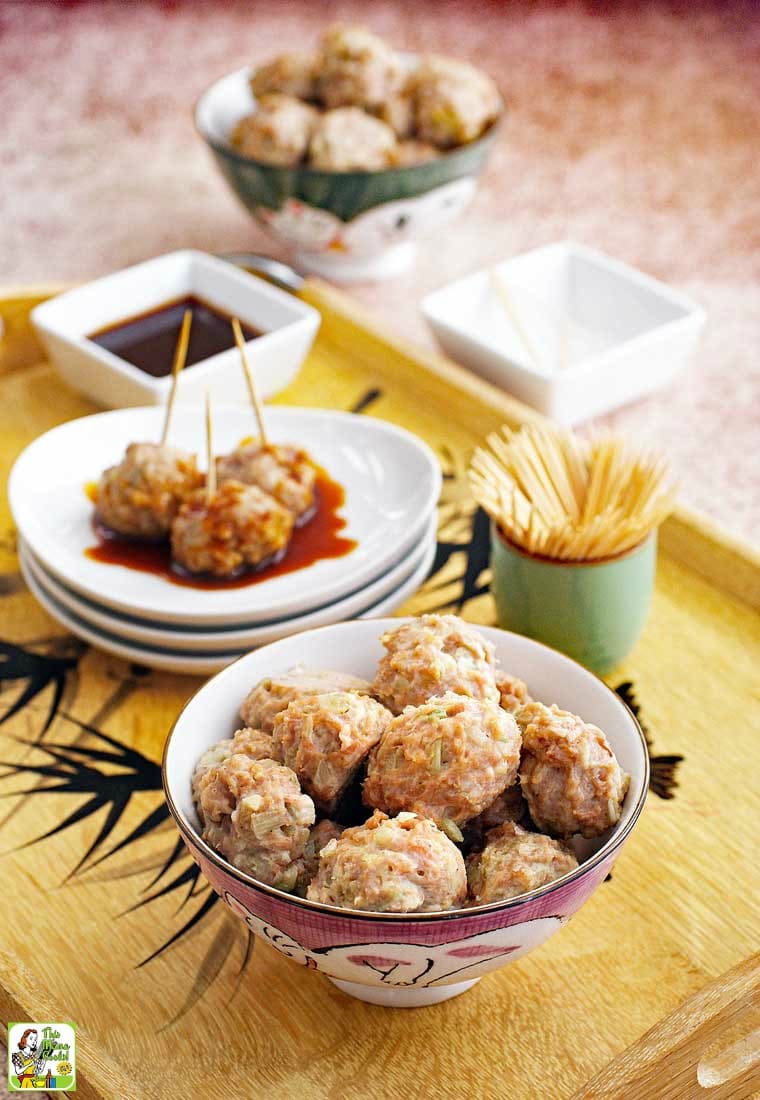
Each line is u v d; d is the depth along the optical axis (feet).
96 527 2.08
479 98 2.76
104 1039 1.62
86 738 1.90
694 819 1.79
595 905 1.72
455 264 3.03
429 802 1.57
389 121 2.76
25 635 2.02
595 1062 1.60
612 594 1.86
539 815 1.61
